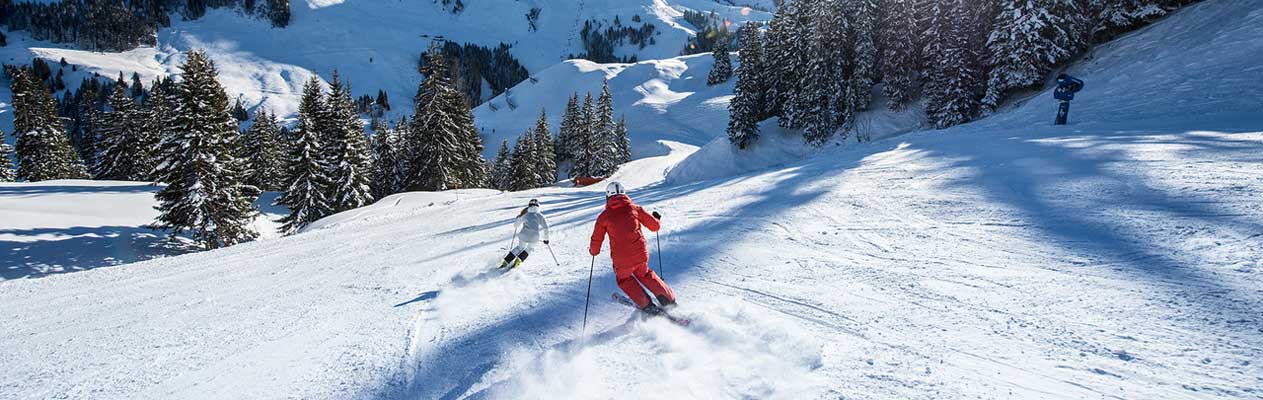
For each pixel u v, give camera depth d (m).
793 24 40.41
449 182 39.62
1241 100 15.37
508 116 122.75
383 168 44.84
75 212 27.84
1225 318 3.02
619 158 65.81
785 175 13.18
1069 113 19.16
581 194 22.06
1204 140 9.66
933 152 12.95
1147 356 2.72
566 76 135.88
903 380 2.73
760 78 46.44
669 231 7.70
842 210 7.66
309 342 4.23
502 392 3.05
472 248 8.63
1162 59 23.19
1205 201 5.57
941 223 6.27
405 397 3.14
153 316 5.64
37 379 3.88
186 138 26.22
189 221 26.08
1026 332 3.18
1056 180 7.60
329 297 5.85
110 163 48.91
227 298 6.34
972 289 4.01
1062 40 29.09
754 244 6.25
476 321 4.41
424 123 39.16
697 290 4.69
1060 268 4.25
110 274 9.04
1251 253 3.97
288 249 10.85
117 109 47.75
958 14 30.94
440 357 3.68
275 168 48.16
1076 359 2.79
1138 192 6.34
